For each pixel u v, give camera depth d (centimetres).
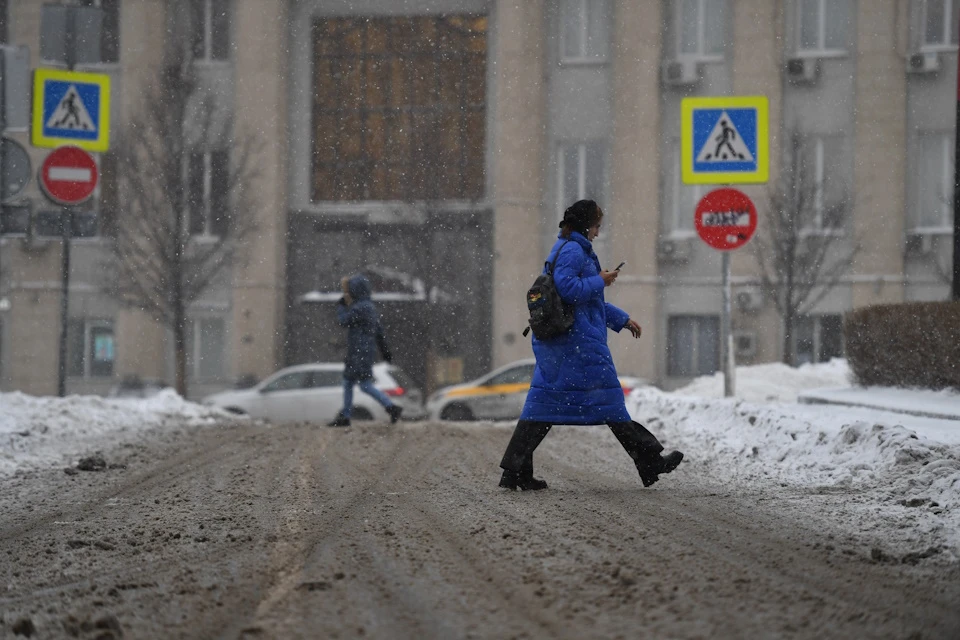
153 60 12612
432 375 11938
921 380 4019
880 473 2852
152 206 11306
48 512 2616
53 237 5434
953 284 4256
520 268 12188
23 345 12706
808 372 8662
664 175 12112
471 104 12688
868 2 11606
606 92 12225
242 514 2502
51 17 5591
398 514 2452
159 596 1672
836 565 1825
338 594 1653
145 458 3822
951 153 11512
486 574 1773
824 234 11331
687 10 12056
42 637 1437
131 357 12462
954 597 1603
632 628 1425
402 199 12388
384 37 12875
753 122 4541
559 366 2791
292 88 12912
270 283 12500
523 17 12244
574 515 2380
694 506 2505
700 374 11875
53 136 5528
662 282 11956
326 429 5047
